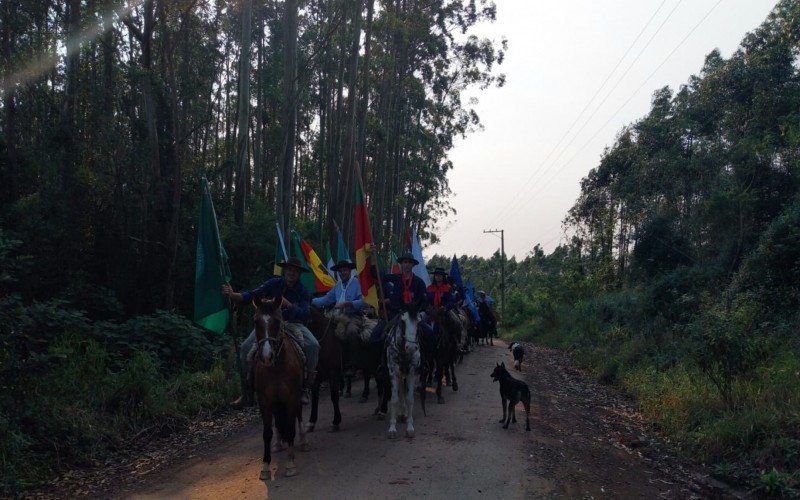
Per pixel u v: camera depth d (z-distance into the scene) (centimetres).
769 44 2481
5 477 614
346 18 2333
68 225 1410
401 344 798
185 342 1204
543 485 618
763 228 1745
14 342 727
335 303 945
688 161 2350
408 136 3503
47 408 752
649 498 614
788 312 1223
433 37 2848
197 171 1828
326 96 2930
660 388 1150
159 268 1548
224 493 600
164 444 825
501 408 1018
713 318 1009
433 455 701
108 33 1669
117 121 1706
